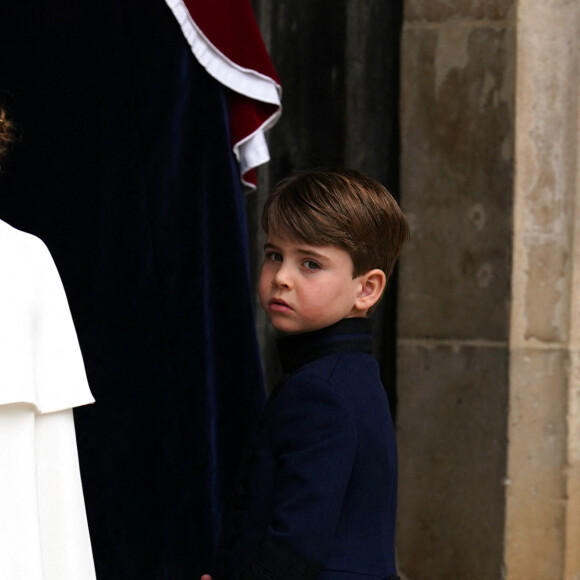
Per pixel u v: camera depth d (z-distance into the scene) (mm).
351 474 5137
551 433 9797
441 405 10078
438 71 9875
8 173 7102
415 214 10086
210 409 7324
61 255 7059
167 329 7160
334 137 10250
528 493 9828
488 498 9883
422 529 10234
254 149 7848
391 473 5312
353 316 5680
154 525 7066
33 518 3908
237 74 7480
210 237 7438
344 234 5402
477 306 9852
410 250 10125
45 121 7070
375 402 5309
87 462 7039
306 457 5016
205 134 7391
